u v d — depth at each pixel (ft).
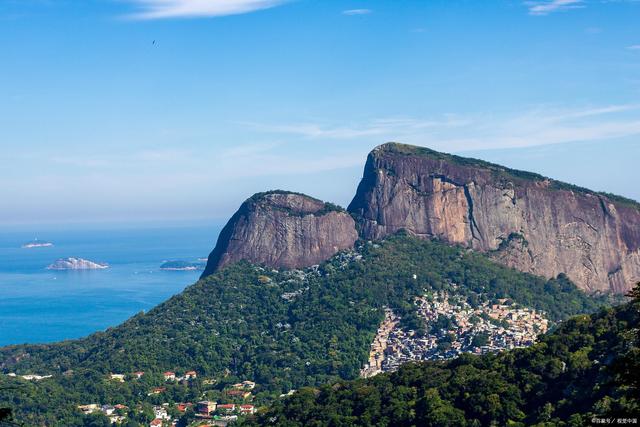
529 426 597.52
